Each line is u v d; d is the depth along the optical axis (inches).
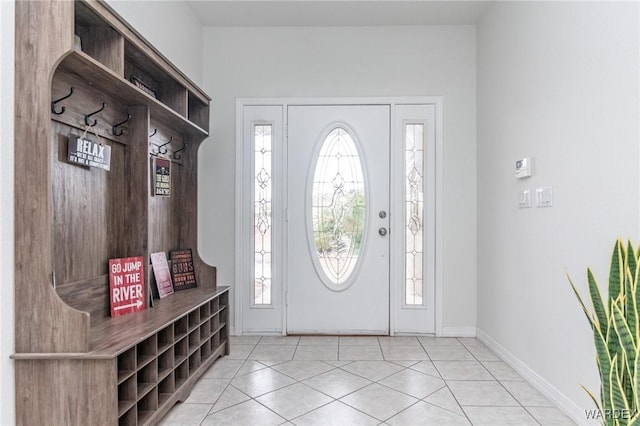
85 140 67.7
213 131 128.7
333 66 128.4
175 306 83.7
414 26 127.6
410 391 85.6
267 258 129.1
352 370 97.5
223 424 71.7
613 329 53.0
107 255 76.3
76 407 55.2
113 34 66.0
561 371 77.4
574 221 73.1
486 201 117.6
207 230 128.6
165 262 97.5
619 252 54.5
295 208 128.6
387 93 128.1
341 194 129.4
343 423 72.2
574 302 73.2
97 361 54.9
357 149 128.6
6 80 53.6
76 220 67.9
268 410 76.9
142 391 64.6
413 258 128.6
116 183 79.1
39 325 54.8
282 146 128.9
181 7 112.0
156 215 95.5
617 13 61.6
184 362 81.9
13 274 54.7
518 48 96.6
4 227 53.6
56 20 54.3
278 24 127.2
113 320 71.8
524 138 93.3
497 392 85.1
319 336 127.3
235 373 95.4
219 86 129.0
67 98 63.1
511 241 100.3
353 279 128.2
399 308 127.6
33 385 55.1
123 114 79.9
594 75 67.2
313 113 128.8
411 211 128.6
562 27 77.0
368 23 126.0
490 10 114.7
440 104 126.9
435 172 127.3
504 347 104.2
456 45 127.0
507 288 102.4
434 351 111.9
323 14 120.6
